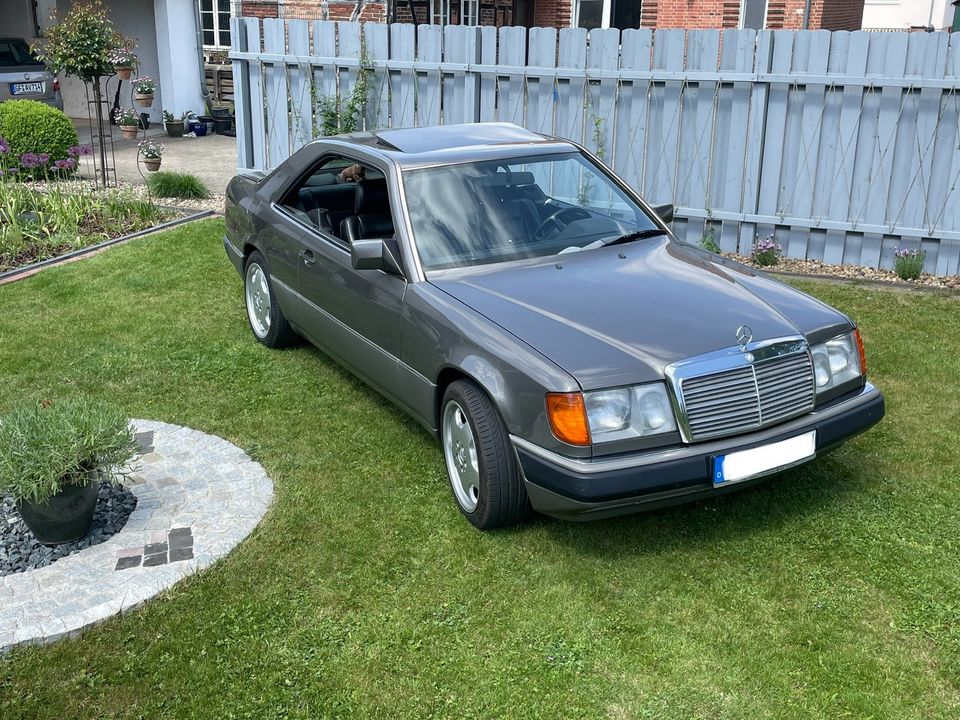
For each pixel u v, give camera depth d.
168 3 17.80
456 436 4.52
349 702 3.34
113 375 6.32
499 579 4.04
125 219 10.59
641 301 4.41
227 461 5.11
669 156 9.11
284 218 6.27
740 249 9.18
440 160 5.35
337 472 5.00
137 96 14.98
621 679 3.42
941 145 8.11
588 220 5.32
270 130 11.20
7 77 16.09
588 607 3.84
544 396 3.89
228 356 6.66
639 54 8.95
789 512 4.51
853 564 4.08
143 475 4.95
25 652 3.61
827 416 4.26
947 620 3.70
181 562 4.14
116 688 3.43
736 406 4.00
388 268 4.86
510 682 3.42
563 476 3.85
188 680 3.46
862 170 8.46
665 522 4.46
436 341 4.50
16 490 4.00
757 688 3.36
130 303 7.79
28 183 12.71
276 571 4.10
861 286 8.04
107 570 4.09
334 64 10.50
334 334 5.68
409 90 10.20
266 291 6.68
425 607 3.86
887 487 4.73
